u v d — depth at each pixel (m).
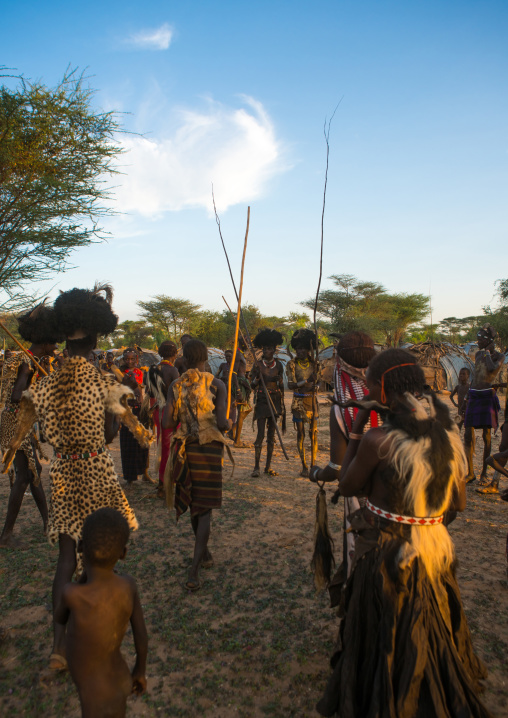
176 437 3.94
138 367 6.95
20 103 11.27
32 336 4.07
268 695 2.62
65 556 2.89
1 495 6.16
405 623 1.99
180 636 3.13
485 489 6.29
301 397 7.16
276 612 3.42
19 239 11.54
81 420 2.93
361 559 2.16
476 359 6.84
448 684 1.94
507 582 3.83
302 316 61.31
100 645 2.11
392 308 62.47
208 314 67.19
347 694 2.05
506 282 33.19
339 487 2.31
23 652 2.96
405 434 2.04
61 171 11.95
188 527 5.04
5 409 4.35
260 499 6.04
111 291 3.39
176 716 2.48
